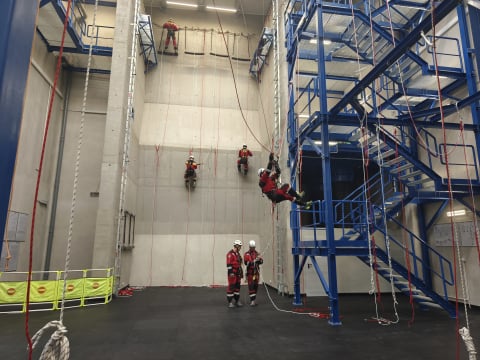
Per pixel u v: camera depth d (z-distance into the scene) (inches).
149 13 602.5
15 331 237.9
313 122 318.0
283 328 248.5
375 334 232.8
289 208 415.2
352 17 332.2
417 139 390.3
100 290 346.9
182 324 259.4
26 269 395.2
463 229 336.8
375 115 326.3
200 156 542.6
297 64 355.3
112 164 394.6
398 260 422.3
